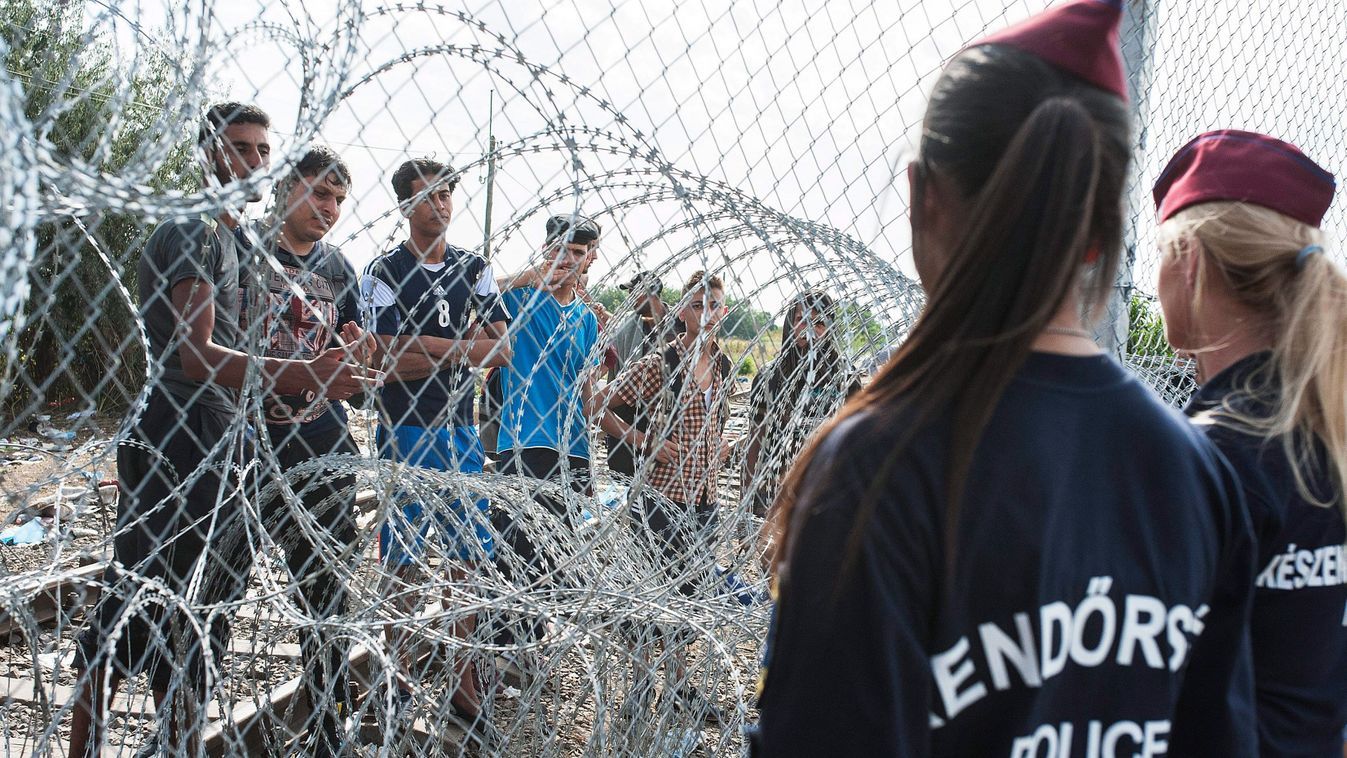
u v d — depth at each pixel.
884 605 0.76
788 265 2.12
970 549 0.78
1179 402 2.83
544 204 1.82
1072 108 0.79
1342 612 1.28
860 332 2.23
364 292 2.46
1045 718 0.81
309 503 2.67
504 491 2.24
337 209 2.55
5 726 1.72
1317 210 1.38
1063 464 0.82
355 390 2.36
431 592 2.07
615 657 2.16
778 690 0.81
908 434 0.78
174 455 2.38
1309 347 1.28
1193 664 1.05
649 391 3.14
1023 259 0.79
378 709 1.93
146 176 1.38
